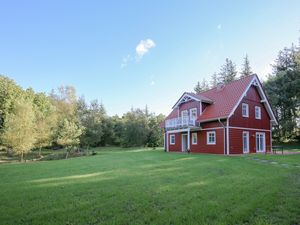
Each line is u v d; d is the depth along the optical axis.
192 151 26.72
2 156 34.25
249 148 24.34
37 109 36.62
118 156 20.31
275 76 40.03
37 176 9.70
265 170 10.29
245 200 5.51
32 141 29.12
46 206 5.34
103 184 7.56
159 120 54.84
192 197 5.83
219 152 23.08
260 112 26.58
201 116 25.30
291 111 38.28
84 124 46.53
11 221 4.47
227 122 22.58
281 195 5.98
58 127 35.38
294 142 39.69
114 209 5.03
